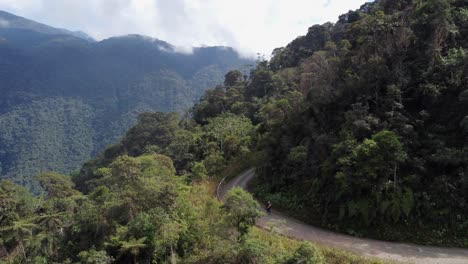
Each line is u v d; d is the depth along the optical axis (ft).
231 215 49.21
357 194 62.28
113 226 65.77
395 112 68.59
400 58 77.87
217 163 128.36
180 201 63.31
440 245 53.62
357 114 70.59
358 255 50.19
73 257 74.69
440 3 77.71
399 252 52.31
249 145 136.15
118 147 293.84
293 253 43.52
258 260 45.29
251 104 212.23
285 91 170.81
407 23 83.66
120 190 73.77
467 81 66.54
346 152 64.80
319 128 82.17
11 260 108.17
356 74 80.48
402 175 61.21
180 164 159.94
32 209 149.48
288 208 76.95
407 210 57.36
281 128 95.14
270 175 92.84
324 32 234.99
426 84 70.64
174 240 56.13
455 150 59.16
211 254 52.29
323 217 66.85
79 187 271.49
